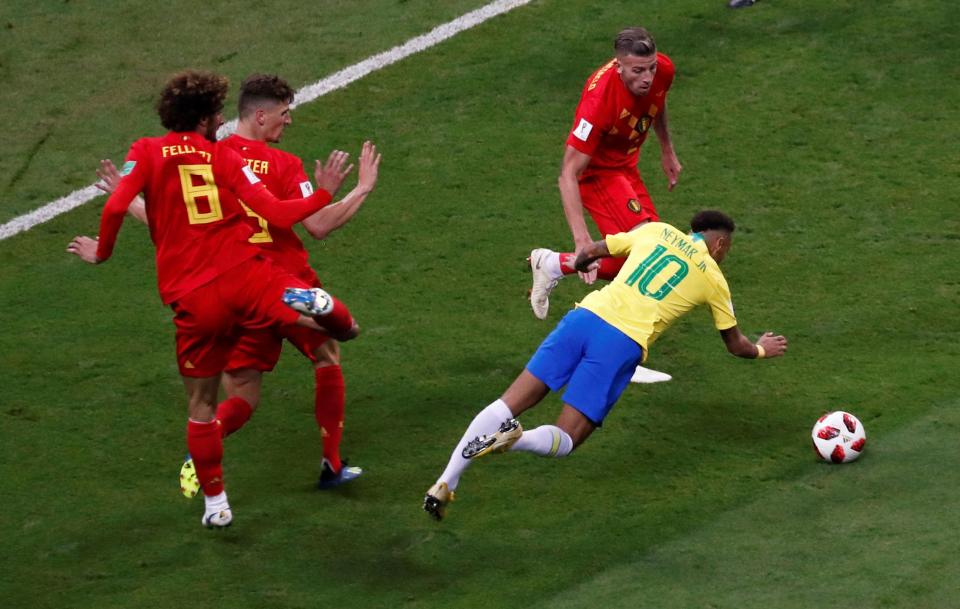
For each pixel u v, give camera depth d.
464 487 22.55
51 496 22.52
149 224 20.42
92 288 30.34
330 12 42.88
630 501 21.77
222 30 42.09
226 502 20.86
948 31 39.12
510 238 31.45
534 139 35.56
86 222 33.12
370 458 23.58
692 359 26.53
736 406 24.66
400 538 21.09
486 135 35.84
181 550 20.94
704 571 19.50
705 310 28.50
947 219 31.02
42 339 28.08
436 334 27.77
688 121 35.78
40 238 32.53
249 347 21.73
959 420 23.22
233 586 19.92
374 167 21.92
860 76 37.28
